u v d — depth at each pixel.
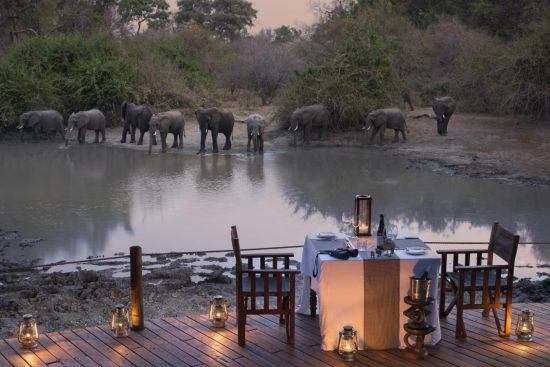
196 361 7.01
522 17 41.31
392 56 30.77
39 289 10.19
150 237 13.56
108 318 8.99
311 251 7.80
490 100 32.19
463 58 36.22
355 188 18.45
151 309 9.30
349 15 39.34
